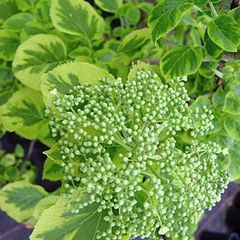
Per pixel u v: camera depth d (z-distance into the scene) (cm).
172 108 16
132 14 24
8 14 24
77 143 15
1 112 23
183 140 19
